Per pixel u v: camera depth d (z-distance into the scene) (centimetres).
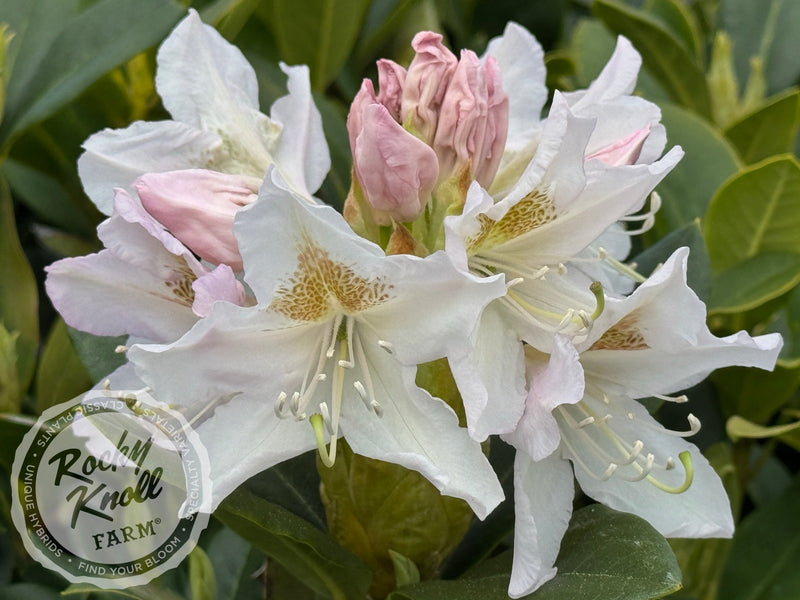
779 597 52
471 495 39
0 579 52
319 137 47
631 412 44
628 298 40
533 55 48
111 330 43
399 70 43
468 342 39
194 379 39
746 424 51
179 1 52
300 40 61
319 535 43
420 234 42
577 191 41
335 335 41
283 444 40
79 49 52
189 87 45
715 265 56
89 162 44
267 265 39
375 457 40
